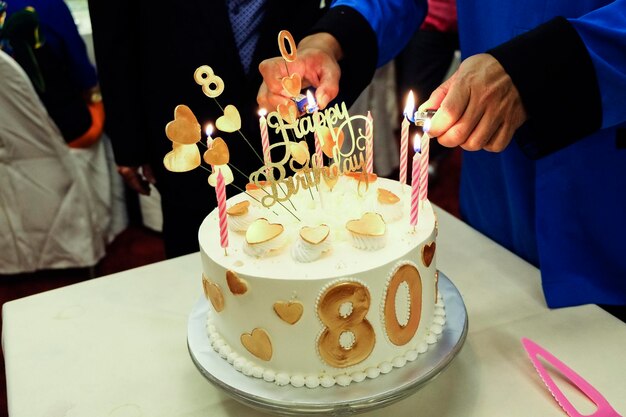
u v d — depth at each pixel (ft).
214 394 3.60
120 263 9.84
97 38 5.49
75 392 3.66
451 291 3.97
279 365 3.32
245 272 3.20
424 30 10.00
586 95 3.31
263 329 3.27
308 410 3.09
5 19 7.80
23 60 7.72
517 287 4.39
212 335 3.64
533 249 4.72
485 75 3.28
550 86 3.27
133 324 4.26
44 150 8.22
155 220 10.28
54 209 8.77
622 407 3.31
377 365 3.33
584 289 4.16
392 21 5.01
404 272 3.26
